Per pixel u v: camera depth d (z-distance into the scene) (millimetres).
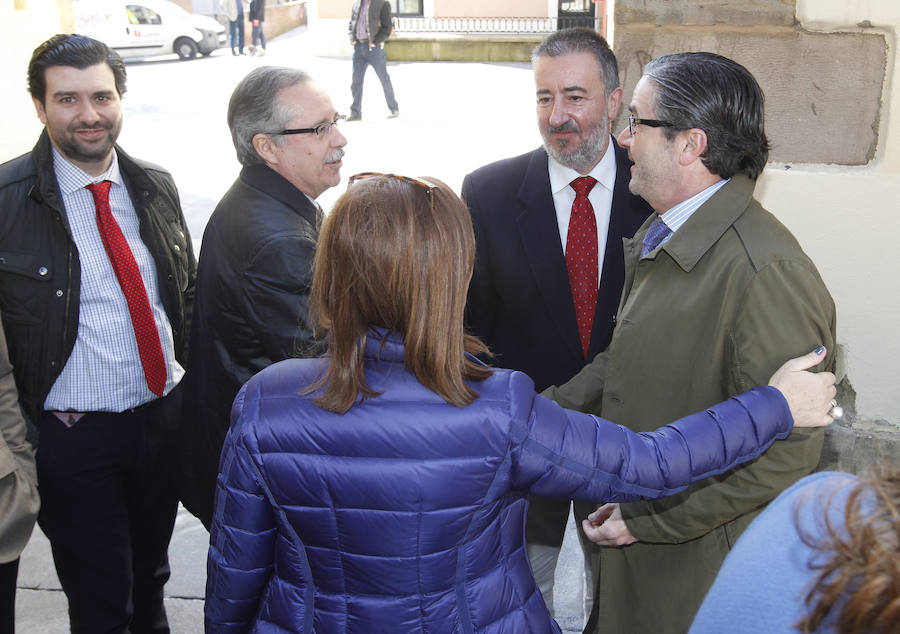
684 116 1549
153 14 16953
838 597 727
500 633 1284
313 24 17344
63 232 2111
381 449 1198
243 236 1948
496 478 1229
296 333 1896
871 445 2643
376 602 1250
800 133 2473
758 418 1360
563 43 2045
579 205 2135
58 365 2131
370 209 1208
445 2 17594
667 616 1778
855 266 2525
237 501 1300
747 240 1552
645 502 1671
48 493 2221
